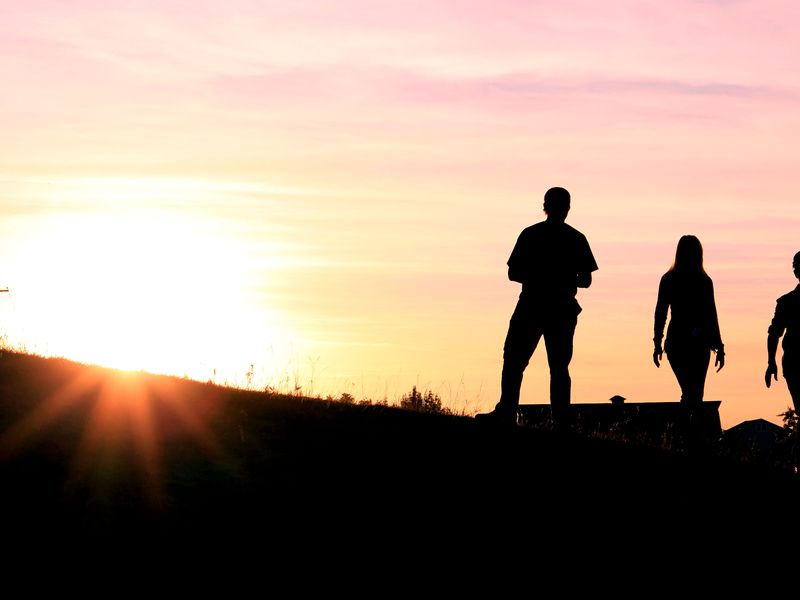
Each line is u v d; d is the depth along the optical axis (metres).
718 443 17.86
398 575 10.75
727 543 12.86
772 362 16.75
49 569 9.70
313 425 15.07
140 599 9.49
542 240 15.20
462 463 14.17
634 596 11.16
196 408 15.04
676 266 16.22
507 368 15.61
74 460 11.98
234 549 10.62
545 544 12.04
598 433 17.72
